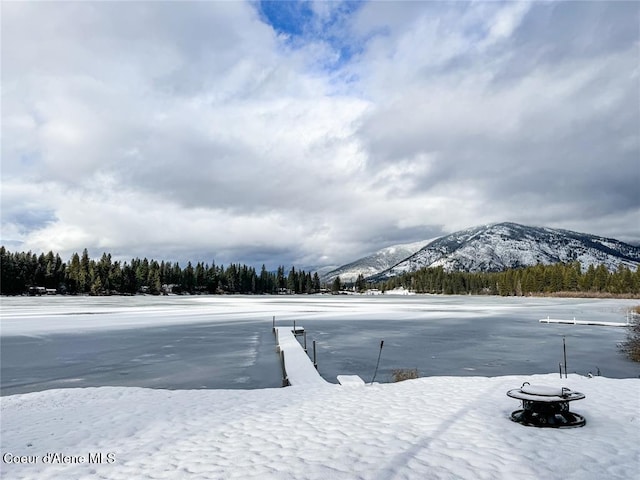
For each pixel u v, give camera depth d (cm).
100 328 3544
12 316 4675
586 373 1822
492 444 636
